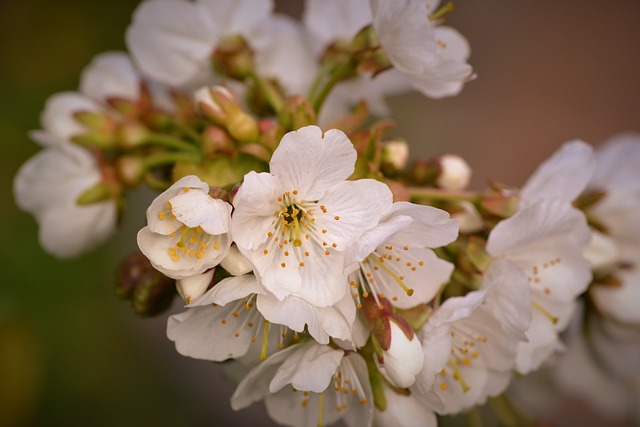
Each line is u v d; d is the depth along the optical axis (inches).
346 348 13.7
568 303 14.6
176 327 13.9
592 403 16.6
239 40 15.6
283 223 13.6
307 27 16.2
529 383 16.7
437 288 13.9
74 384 20.2
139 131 15.6
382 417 14.3
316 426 14.6
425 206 13.4
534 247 14.5
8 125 21.2
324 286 13.5
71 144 15.6
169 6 15.7
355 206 13.5
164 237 13.5
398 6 14.1
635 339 16.0
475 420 15.8
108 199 15.5
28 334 18.6
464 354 14.4
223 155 14.1
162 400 21.1
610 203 15.6
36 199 15.6
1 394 18.3
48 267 20.0
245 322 14.1
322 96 14.8
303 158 13.4
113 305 20.7
